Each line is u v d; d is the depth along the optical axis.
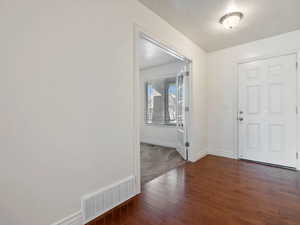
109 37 1.57
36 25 1.12
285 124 2.70
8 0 1.01
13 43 1.03
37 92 1.13
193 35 2.71
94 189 1.48
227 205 1.68
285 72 2.68
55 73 1.21
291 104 2.64
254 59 2.95
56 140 1.23
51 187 1.21
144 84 4.90
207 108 3.57
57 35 1.22
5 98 1.01
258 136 2.97
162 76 4.47
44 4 1.15
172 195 1.88
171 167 2.79
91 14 1.43
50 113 1.20
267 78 2.85
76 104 1.34
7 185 1.02
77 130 1.35
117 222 1.44
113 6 1.61
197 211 1.59
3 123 1.00
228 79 3.27
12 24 1.02
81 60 1.37
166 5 1.94
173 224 1.41
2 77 0.99
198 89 3.21
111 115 1.61
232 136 3.25
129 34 1.77
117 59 1.65
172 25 2.38
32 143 1.12
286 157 2.71
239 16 2.08
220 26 2.42
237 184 2.14
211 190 1.99
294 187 2.04
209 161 3.08
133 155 1.85
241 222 1.42
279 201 1.74
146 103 4.89
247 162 3.00
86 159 1.42
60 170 1.26
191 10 2.03
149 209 1.62
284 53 2.65
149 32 2.01
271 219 1.46
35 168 1.13
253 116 3.01
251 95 3.03
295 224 1.39
